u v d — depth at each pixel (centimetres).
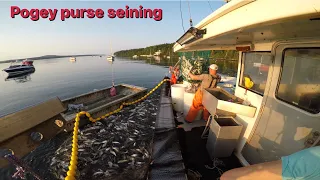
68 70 4275
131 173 466
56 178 500
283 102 254
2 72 5259
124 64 5594
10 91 1992
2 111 1367
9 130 197
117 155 563
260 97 314
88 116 777
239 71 401
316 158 101
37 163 564
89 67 5038
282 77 256
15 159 199
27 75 3428
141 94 1224
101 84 2277
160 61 6300
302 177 103
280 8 94
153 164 339
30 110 226
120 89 1390
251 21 113
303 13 84
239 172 147
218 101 351
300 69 225
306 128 215
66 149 620
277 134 262
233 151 376
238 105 326
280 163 128
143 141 653
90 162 531
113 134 712
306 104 217
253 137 315
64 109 266
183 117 598
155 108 1041
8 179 518
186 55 916
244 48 352
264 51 304
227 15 138
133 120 855
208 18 164
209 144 381
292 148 236
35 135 229
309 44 207
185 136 464
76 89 2031
